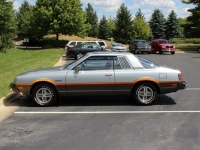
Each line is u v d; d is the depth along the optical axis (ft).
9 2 105.81
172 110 23.18
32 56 79.82
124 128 18.43
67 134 17.34
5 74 40.88
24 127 18.83
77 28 152.35
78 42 100.68
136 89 24.59
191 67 56.65
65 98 25.35
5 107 24.45
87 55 24.68
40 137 16.85
